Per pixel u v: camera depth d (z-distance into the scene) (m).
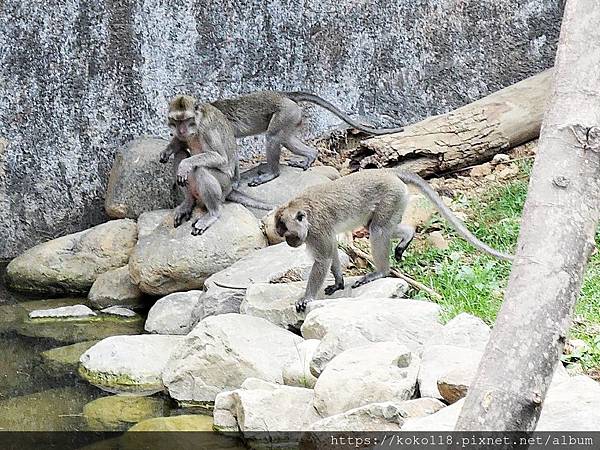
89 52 13.35
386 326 8.43
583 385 6.71
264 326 9.20
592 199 4.47
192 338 8.92
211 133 11.70
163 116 13.80
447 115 13.27
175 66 13.75
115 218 13.03
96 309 11.70
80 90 13.41
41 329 10.94
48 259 12.38
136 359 9.36
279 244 11.09
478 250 10.41
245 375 8.61
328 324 8.66
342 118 13.00
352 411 7.09
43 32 13.16
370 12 14.23
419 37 14.36
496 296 9.45
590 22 4.71
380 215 9.88
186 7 13.65
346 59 14.31
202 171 11.44
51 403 8.70
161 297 11.44
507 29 14.41
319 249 9.54
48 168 13.45
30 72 13.20
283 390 7.86
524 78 14.51
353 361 7.72
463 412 4.22
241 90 14.05
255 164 14.01
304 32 14.13
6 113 13.23
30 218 13.48
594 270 9.70
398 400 7.35
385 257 10.01
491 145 13.13
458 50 14.44
